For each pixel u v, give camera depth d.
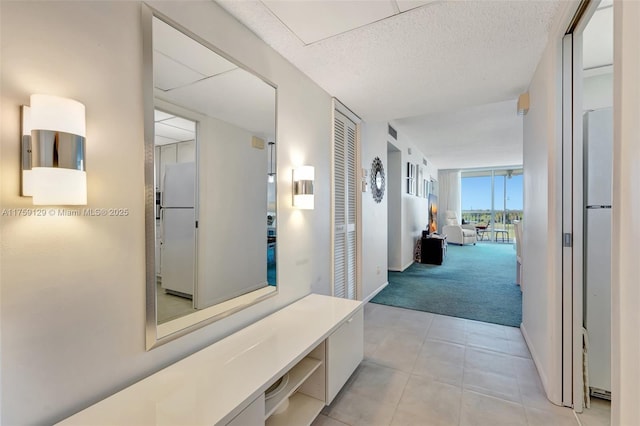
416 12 1.60
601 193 1.84
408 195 6.32
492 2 1.52
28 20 0.90
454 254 7.99
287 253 2.12
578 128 1.78
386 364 2.29
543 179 2.04
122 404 1.04
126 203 1.14
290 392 1.47
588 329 1.87
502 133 5.55
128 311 1.15
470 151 7.30
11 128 0.86
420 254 6.79
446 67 2.21
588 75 2.59
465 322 3.16
